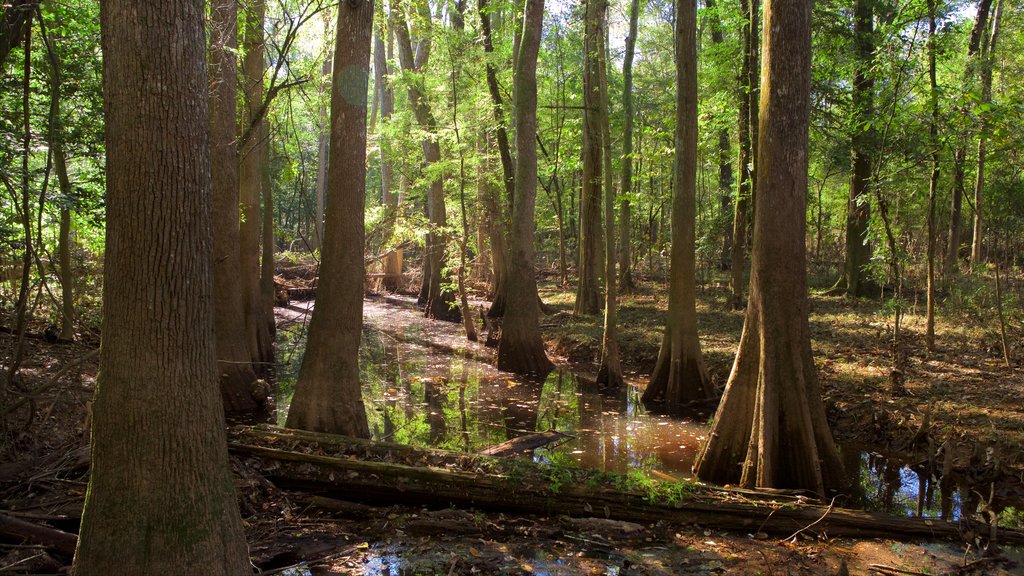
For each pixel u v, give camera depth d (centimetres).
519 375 1495
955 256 2028
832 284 2222
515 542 602
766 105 736
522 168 1539
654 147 2833
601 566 548
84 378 1001
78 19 988
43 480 621
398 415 1140
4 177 698
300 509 667
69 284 1196
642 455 910
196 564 366
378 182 4316
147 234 357
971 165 1269
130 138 352
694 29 1227
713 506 644
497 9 1809
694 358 1232
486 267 2839
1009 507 689
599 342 1653
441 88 1923
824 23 1595
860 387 1073
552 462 870
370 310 2658
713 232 2281
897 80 1101
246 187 1530
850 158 1892
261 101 1530
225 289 1174
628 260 2408
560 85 2523
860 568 547
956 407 941
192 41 364
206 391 382
